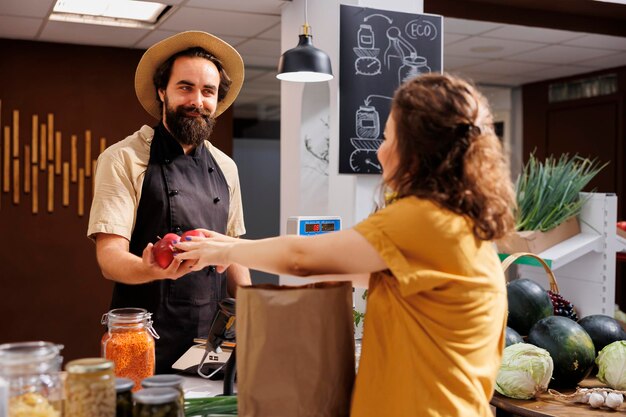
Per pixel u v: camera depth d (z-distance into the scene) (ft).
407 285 4.16
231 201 8.70
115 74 20.18
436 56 13.38
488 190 4.29
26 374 3.84
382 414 4.29
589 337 7.06
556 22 16.78
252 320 4.38
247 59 22.38
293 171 15.87
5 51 19.10
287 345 4.33
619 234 10.65
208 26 17.76
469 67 24.72
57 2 15.67
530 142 27.91
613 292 9.44
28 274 19.36
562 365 6.88
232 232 8.82
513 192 4.58
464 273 4.28
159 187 7.72
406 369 4.24
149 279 6.72
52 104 19.58
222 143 22.02
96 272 19.98
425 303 4.25
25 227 19.31
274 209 32.48
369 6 13.24
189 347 7.61
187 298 7.61
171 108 7.68
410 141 4.33
